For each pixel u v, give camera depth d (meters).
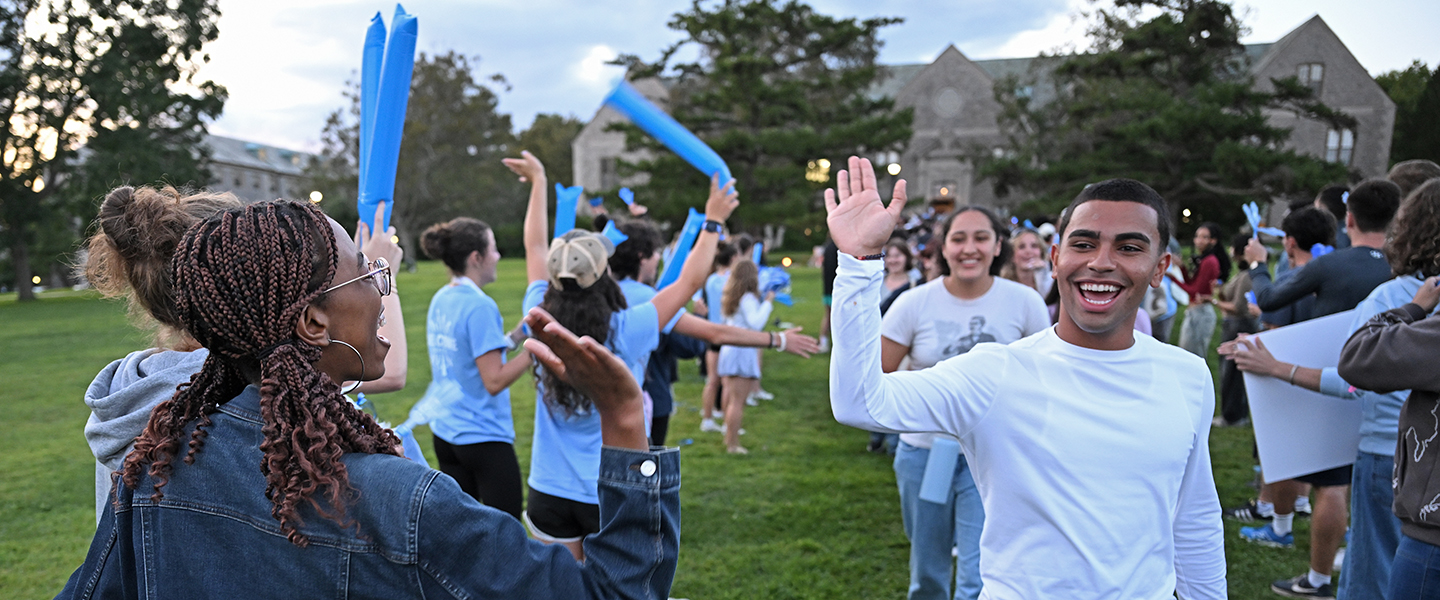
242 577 0.97
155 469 1.00
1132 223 1.55
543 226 3.48
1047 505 1.56
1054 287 4.66
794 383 8.35
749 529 4.28
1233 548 4.01
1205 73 25.12
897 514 4.48
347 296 1.05
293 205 1.04
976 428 1.64
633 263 3.66
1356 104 35.97
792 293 17.73
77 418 6.99
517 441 6.05
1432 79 35.91
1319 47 36.06
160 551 0.99
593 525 2.78
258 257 0.97
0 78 22.70
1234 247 6.44
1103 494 1.55
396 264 2.11
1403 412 2.04
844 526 4.31
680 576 3.72
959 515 2.80
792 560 3.88
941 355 3.12
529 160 3.49
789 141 24.72
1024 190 29.62
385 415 6.77
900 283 6.61
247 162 66.56
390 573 0.94
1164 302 6.70
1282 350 3.00
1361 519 2.49
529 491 2.90
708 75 26.94
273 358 0.97
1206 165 23.59
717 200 2.96
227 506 0.98
